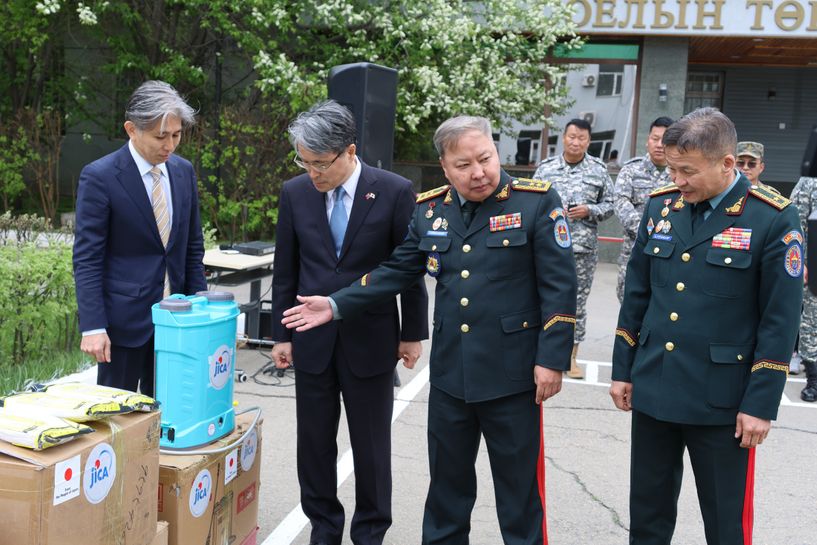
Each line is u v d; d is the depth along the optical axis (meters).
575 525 3.60
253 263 5.95
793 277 2.43
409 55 10.76
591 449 4.56
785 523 3.68
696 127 2.45
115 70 12.35
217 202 11.79
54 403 2.22
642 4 11.14
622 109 11.88
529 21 10.71
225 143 11.65
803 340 5.59
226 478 2.81
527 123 12.03
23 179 13.72
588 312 8.57
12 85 13.47
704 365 2.54
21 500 1.92
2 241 6.64
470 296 2.72
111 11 12.22
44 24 12.15
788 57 14.41
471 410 2.83
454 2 10.90
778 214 2.46
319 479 3.22
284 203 3.17
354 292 2.95
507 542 2.82
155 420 2.37
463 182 2.64
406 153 12.30
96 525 2.13
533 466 2.79
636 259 2.78
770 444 4.72
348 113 2.94
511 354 2.71
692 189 2.51
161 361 2.66
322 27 11.38
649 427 2.71
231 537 2.90
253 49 11.47
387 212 3.08
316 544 3.21
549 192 2.71
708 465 2.59
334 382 3.16
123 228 3.12
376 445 3.17
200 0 10.96
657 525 2.78
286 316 2.97
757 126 16.16
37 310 5.53
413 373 6.06
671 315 2.59
